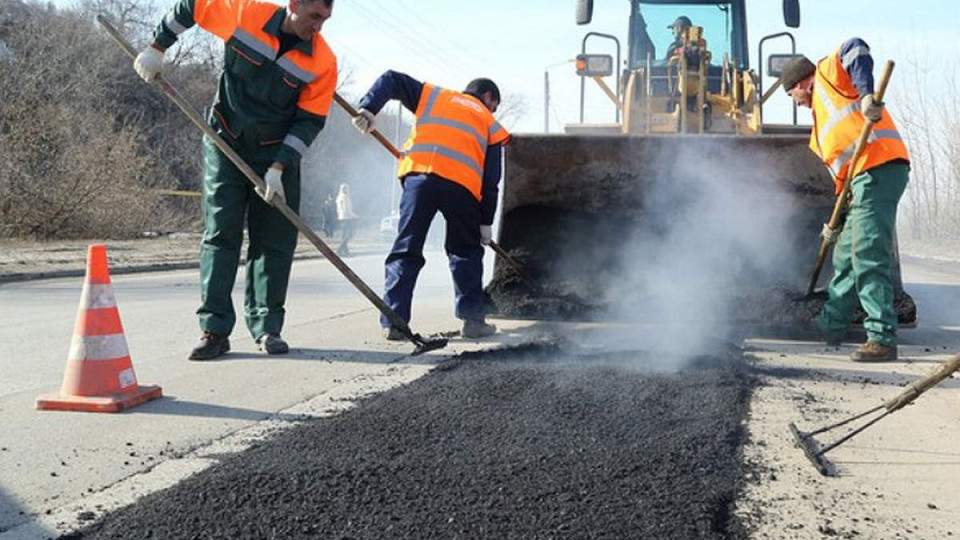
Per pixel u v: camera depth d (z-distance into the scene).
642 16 10.08
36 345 6.16
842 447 3.61
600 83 9.80
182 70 39.44
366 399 4.28
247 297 5.73
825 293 6.42
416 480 3.07
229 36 5.12
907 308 6.08
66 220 21.52
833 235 5.88
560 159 7.21
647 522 2.74
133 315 7.78
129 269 14.03
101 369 4.19
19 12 31.98
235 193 5.32
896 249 6.25
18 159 20.88
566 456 3.34
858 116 5.59
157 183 28.12
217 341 5.39
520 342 5.90
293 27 5.16
